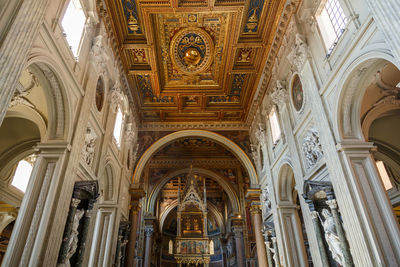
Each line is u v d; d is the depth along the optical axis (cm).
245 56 1611
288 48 1284
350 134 866
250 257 2381
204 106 1997
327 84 921
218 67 1705
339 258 852
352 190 795
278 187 1486
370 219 740
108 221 1345
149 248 2423
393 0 570
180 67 1700
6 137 1233
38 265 659
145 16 1300
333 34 942
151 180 2612
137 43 1445
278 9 1273
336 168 852
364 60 744
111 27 1270
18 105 919
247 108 2000
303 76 1102
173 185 3375
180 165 2652
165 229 3709
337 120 873
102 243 1298
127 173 1730
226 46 1518
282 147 1386
